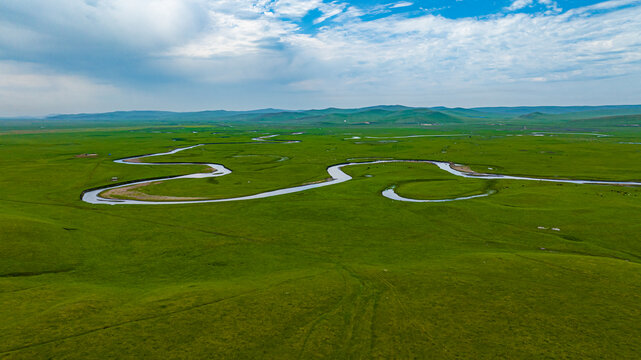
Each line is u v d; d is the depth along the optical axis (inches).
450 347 1131.9
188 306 1350.9
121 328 1195.9
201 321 1251.2
